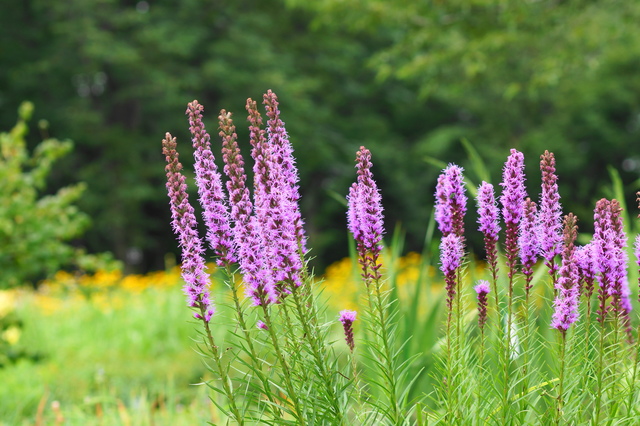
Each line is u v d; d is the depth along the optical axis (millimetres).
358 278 4926
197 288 3102
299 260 3158
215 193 3092
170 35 27578
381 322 3354
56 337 12461
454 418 3221
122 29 29016
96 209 27578
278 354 3139
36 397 8352
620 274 3029
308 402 3170
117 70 27891
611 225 3041
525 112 34125
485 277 11445
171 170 3104
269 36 30375
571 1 12148
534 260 3154
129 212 27609
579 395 3139
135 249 29594
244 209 3094
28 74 26453
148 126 29828
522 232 3152
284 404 3262
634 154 34094
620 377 3152
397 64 22328
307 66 31172
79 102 27578
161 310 13258
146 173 27328
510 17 12156
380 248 3311
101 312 13594
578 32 12297
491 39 12219
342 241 32938
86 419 6742
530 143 31750
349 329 3471
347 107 33531
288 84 27672
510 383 3279
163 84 26609
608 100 32938
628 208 35719
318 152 29250
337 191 31516
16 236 8086
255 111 3117
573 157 32625
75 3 26500
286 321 3232
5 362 8477
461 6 12234
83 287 8703
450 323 3312
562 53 12641
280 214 3078
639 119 35031
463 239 3318
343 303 13078
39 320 13250
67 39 26734
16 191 9219
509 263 3166
